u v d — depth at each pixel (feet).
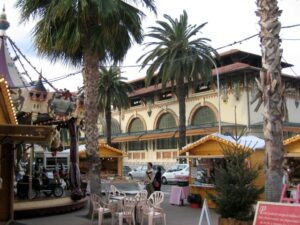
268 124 30.63
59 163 110.83
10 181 47.83
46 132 39.09
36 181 64.23
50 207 51.78
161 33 113.29
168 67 110.63
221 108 139.95
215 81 142.20
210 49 110.83
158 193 42.04
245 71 130.62
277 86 30.58
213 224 43.75
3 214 46.85
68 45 49.26
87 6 46.83
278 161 30.27
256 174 35.60
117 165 118.01
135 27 51.65
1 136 41.60
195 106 149.79
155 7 53.62
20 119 56.49
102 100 142.41
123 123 192.75
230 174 35.09
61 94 50.65
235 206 34.24
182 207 60.23
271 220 24.56
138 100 185.26
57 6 46.52
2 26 53.93
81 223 45.32
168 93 166.50
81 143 114.83
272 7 31.17
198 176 62.13
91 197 45.21
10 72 53.42
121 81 145.48
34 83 54.85
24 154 83.41
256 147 55.42
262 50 31.42
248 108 131.03
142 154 177.99
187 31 112.27
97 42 48.85
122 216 39.96
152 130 169.07
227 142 52.47
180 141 111.55
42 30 49.57
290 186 52.31
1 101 46.21
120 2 50.14
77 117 52.80
